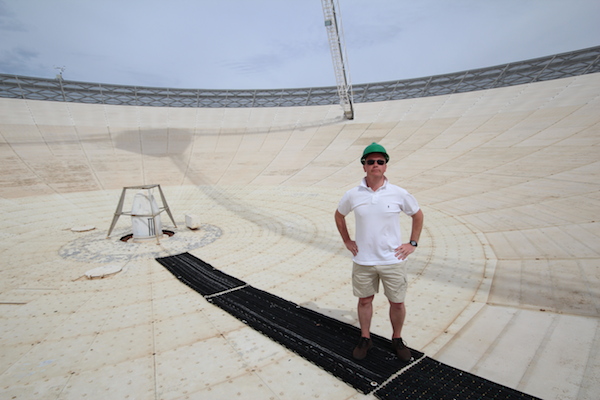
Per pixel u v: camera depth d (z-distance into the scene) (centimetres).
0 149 2280
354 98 3581
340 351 434
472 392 345
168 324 556
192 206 1714
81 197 1833
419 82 3478
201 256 977
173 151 2708
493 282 626
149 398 373
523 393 339
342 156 2461
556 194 1188
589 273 599
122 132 2894
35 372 437
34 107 2925
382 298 591
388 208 352
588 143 1705
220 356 449
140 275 837
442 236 962
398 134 2647
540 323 469
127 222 1450
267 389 377
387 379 374
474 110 2697
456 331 471
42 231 1313
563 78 2658
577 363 379
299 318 541
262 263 878
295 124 3206
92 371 432
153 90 3603
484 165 1786
